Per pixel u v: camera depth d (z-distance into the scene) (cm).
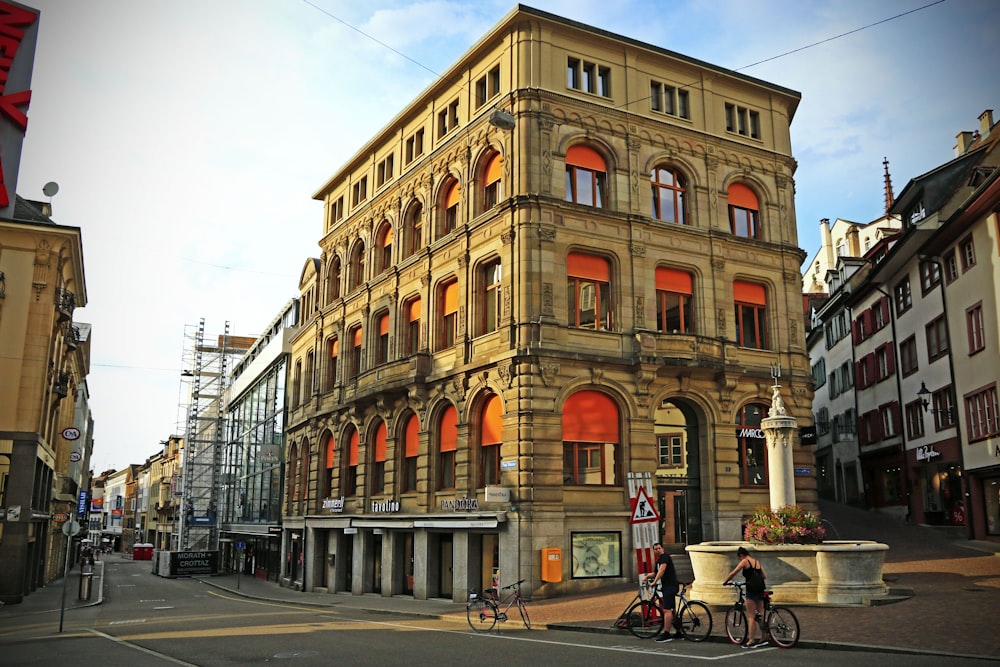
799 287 3412
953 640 1439
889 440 4225
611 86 3158
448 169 3419
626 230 3047
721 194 3306
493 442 2955
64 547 6328
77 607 3244
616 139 3112
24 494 3388
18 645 1866
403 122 3872
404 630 2097
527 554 2647
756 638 1611
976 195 3014
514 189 2944
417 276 3553
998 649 1349
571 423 2842
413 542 3378
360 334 4141
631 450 2889
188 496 7931
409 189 3738
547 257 2873
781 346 3306
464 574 2931
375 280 3903
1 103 1769
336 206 4644
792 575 2005
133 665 1473
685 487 3050
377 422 3766
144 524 13400
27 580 3866
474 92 3297
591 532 2781
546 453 2739
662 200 3198
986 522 3147
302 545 4459
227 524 6906
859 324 4697
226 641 1858
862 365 4644
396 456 3522
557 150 2981
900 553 2914
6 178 1750
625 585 2752
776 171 3478
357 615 2709
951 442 3434
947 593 1961
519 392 2764
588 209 2967
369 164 4225
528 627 2070
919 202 3891
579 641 1764
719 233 3234
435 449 3272
